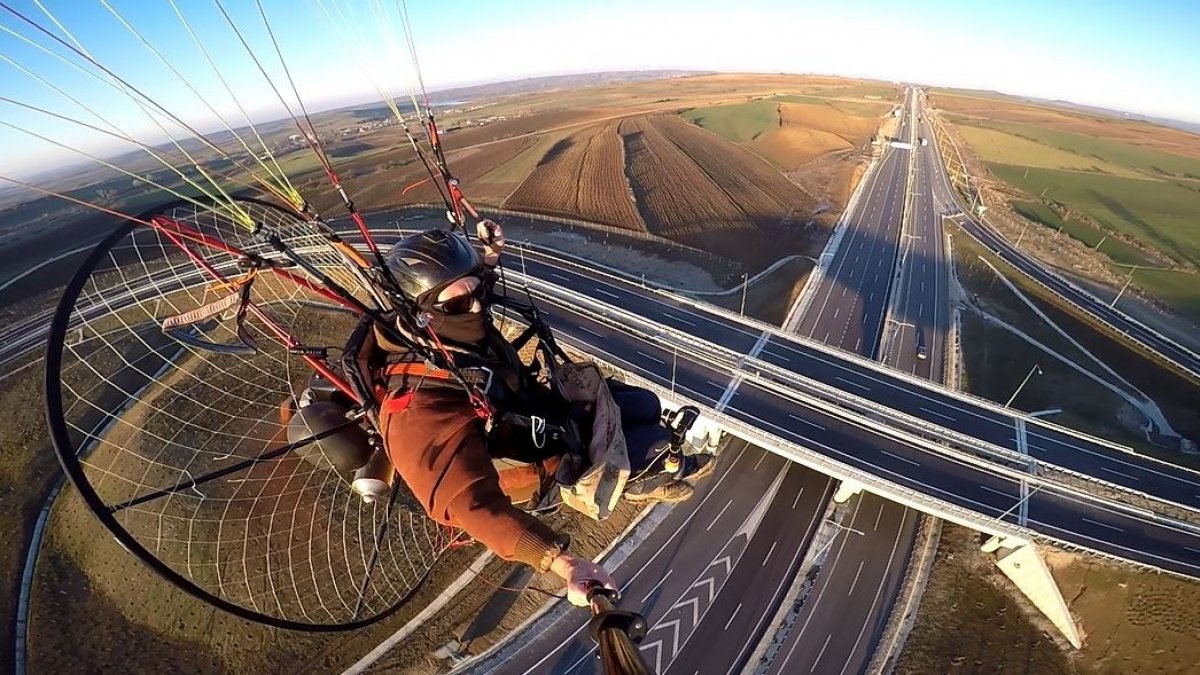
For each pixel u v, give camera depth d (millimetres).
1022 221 91188
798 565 36625
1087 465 40000
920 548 37625
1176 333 63844
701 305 57781
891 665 32312
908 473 38000
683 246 76062
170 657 30219
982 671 32188
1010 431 42781
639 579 35812
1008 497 36812
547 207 87625
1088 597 33312
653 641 33094
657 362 47875
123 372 32812
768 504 40031
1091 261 79438
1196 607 32125
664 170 103500
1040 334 62000
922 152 129250
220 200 3982
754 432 40250
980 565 36625
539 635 32219
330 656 30938
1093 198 106062
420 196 86375
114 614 31672
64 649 30375
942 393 46344
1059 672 32188
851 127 149000
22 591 32750
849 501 40406
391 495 4746
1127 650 32219
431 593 33625
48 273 61031
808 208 92000
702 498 40312
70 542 34844
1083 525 35281
